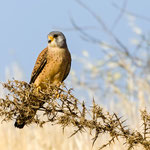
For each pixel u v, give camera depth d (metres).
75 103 6.88
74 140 11.79
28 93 7.16
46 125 11.83
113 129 6.91
